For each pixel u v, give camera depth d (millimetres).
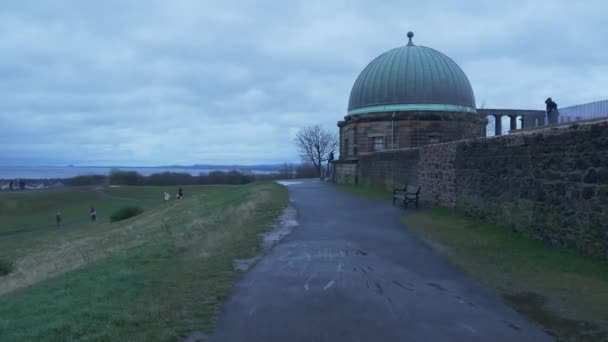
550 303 6195
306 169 79312
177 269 8180
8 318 6227
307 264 8469
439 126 32719
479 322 5570
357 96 36188
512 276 7484
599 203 8039
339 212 15930
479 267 8117
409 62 34406
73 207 58469
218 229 13391
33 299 7367
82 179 95875
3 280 14984
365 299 6461
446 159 15680
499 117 35594
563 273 7512
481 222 12508
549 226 9523
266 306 6164
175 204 35844
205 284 7160
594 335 5145
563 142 9070
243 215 15711
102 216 49000
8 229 41844
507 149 11367
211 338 5121
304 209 16844
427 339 5082
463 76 35656
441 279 7441
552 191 9453
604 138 7898
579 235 8578
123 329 5277
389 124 33375
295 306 6176
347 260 8781
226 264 8508
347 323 5562
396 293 6734
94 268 9586
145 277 7594
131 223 29203
